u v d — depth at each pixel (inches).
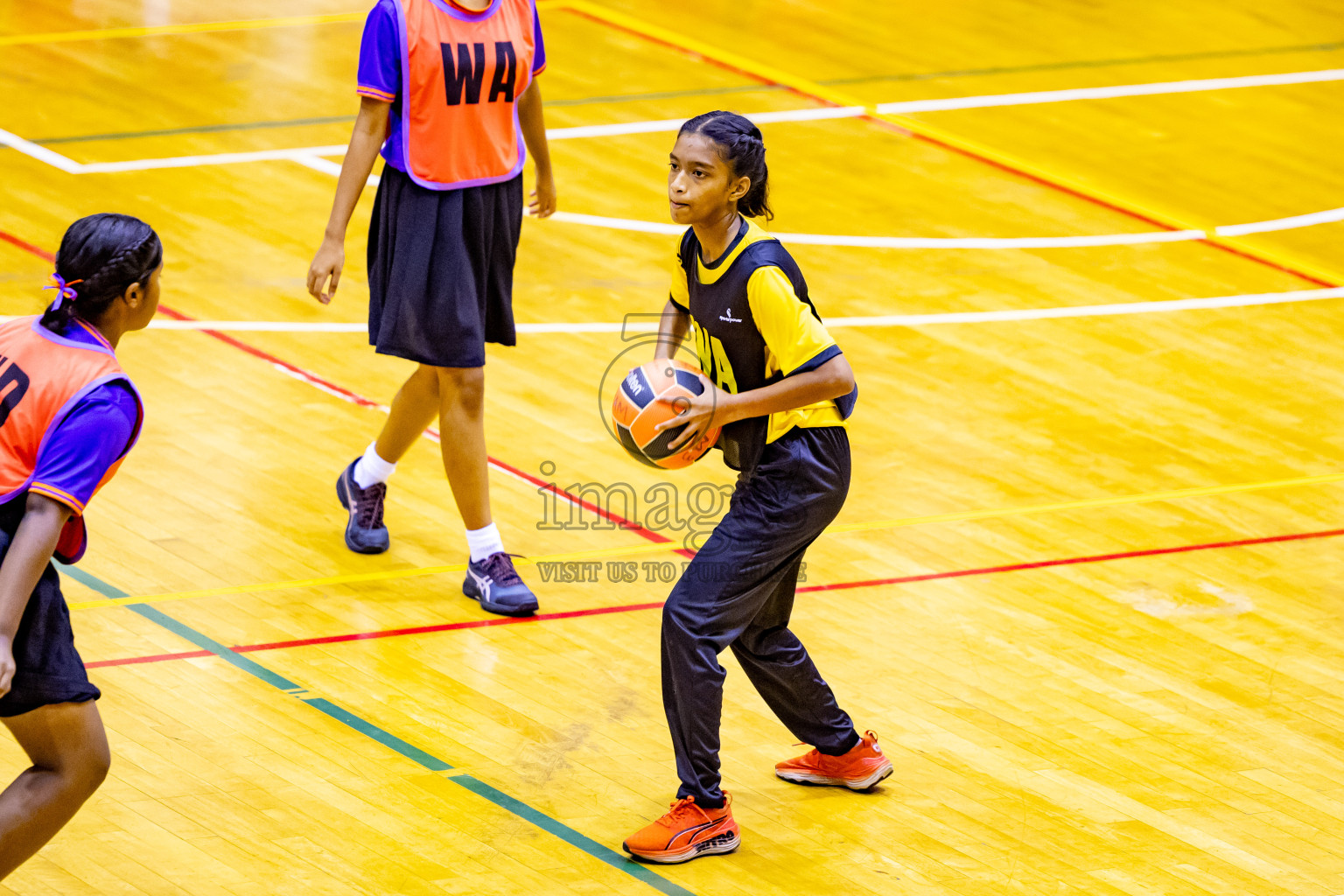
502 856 548.4
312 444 846.5
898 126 1435.8
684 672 542.0
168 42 1483.8
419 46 672.4
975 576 773.9
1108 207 1296.8
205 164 1208.8
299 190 1181.1
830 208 1243.2
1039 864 566.9
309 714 623.2
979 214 1259.8
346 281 1051.9
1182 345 1066.1
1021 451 908.0
